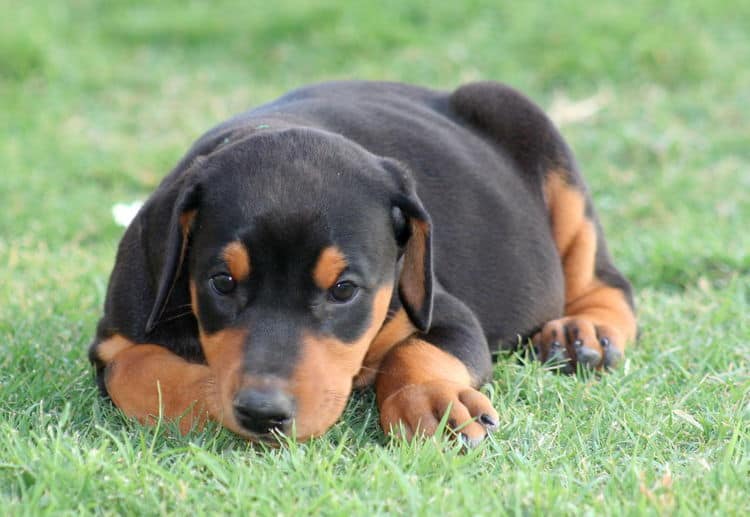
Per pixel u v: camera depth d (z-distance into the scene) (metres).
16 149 14.86
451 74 18.34
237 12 20.97
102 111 17.25
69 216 12.36
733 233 11.54
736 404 7.04
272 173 6.38
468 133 8.93
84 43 19.81
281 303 6.18
